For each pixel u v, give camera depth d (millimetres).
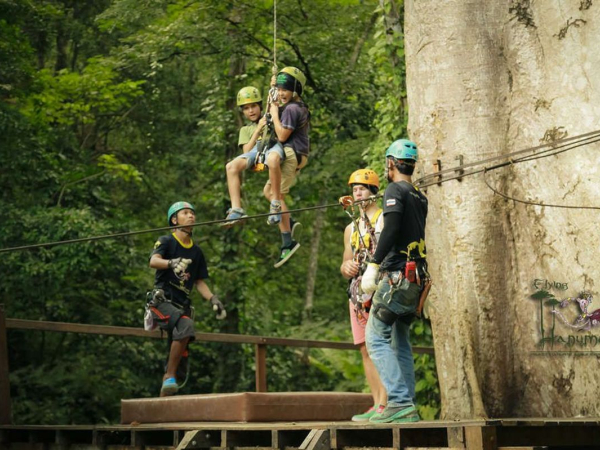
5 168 16812
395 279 5910
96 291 18016
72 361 17703
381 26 12672
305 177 19203
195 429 6293
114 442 7387
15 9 17359
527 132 8242
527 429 5391
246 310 20078
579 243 7836
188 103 21828
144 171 21859
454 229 8219
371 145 13211
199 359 19328
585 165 7910
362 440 5734
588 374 7668
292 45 17672
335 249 25266
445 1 8508
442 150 8375
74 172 18609
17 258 16047
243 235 19406
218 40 17531
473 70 8367
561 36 8203
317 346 10336
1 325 8273
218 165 18703
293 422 6777
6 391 8227
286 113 7469
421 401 11797
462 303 8094
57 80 18578
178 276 8148
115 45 21250
